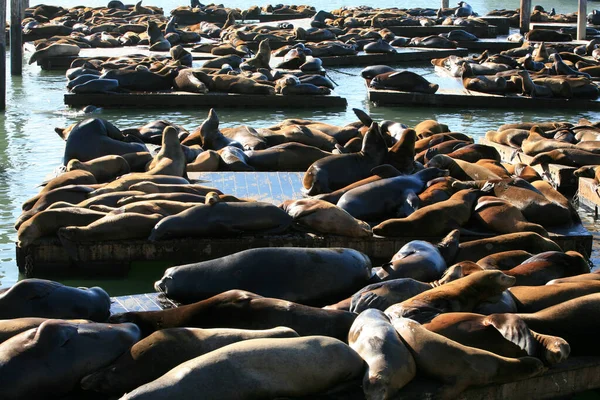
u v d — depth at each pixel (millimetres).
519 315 6242
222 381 5027
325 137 14141
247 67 25234
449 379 5539
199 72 20984
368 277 7496
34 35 34469
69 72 22406
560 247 8883
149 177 10328
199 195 9781
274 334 5578
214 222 8773
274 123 18188
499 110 20484
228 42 32625
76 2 67625
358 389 5438
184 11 46938
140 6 46875
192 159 12703
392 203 9633
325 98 20484
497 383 5680
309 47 30406
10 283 8633
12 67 25422
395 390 5359
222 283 7184
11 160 14062
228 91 20781
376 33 34469
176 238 8828
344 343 5488
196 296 7211
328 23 40688
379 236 9000
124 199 9281
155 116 19000
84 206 9273
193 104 20312
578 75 23734
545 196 10148
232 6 65125
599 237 10570
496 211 9125
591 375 6184
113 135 12867
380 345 5508
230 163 12281
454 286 6457
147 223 8836
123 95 19984
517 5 62344
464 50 32594
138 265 9164
